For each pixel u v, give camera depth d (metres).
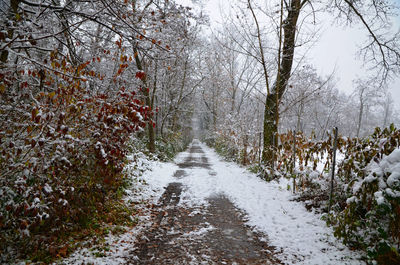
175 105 19.67
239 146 14.82
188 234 4.45
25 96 3.98
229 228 4.80
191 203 6.45
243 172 11.06
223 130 18.86
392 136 3.74
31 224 3.27
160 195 7.09
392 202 3.01
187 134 36.00
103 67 7.56
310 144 6.38
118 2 4.63
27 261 3.13
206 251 3.81
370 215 3.26
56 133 3.68
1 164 3.35
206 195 7.26
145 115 5.12
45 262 3.17
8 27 3.39
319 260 3.41
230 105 21.81
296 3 8.95
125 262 3.36
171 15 6.45
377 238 3.20
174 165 14.00
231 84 20.02
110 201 5.48
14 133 3.62
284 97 10.59
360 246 3.59
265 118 9.95
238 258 3.60
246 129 14.60
